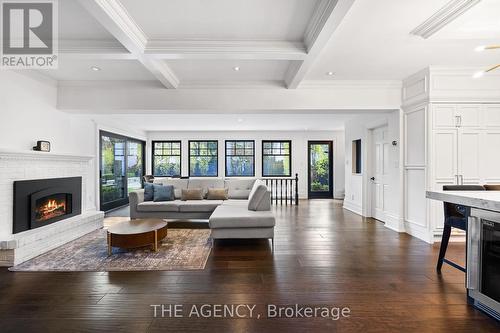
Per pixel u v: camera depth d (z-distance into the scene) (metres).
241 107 4.21
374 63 3.51
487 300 1.87
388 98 4.23
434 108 3.68
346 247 3.44
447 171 3.68
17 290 2.26
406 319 1.85
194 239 3.84
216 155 9.25
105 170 6.21
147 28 2.60
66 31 2.65
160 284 2.37
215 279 2.46
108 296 2.15
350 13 2.30
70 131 4.52
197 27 2.59
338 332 1.71
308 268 2.72
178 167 9.20
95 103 4.18
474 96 3.66
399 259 2.98
